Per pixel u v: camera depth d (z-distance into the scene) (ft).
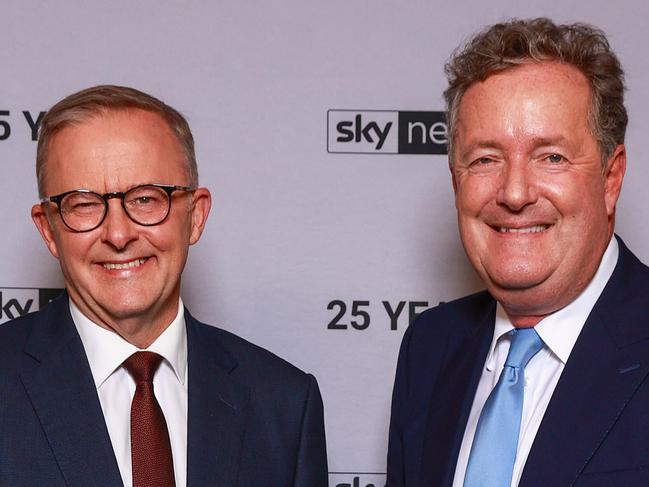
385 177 6.42
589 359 4.24
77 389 4.42
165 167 4.47
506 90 4.17
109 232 4.31
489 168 4.30
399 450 5.16
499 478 4.19
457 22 6.41
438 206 6.43
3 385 4.38
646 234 6.35
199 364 4.79
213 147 6.36
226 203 6.38
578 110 4.15
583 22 6.39
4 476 4.17
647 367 4.08
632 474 3.90
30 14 6.28
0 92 6.26
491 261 4.35
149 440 4.37
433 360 5.14
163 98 6.33
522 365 4.43
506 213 4.25
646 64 6.39
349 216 6.42
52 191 4.41
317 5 6.40
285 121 6.40
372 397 6.44
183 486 4.48
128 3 6.32
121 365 4.59
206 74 6.36
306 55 6.40
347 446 6.43
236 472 4.55
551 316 4.44
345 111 6.41
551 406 4.18
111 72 6.32
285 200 6.40
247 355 5.00
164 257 4.48
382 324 6.44
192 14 6.35
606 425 4.02
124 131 4.40
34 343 4.56
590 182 4.21
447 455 4.57
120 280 4.40
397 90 6.41
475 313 5.14
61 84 6.29
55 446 4.25
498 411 4.33
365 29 6.41
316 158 6.40
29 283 6.27
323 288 6.42
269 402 4.83
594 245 4.29
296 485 4.77
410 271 6.44
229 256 6.38
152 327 4.62
